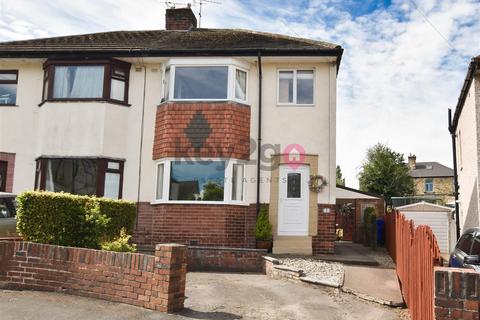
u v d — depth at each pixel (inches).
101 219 321.4
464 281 144.8
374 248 602.5
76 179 557.0
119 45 604.7
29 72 605.0
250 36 657.6
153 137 577.6
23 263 297.4
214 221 532.1
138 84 589.3
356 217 848.3
